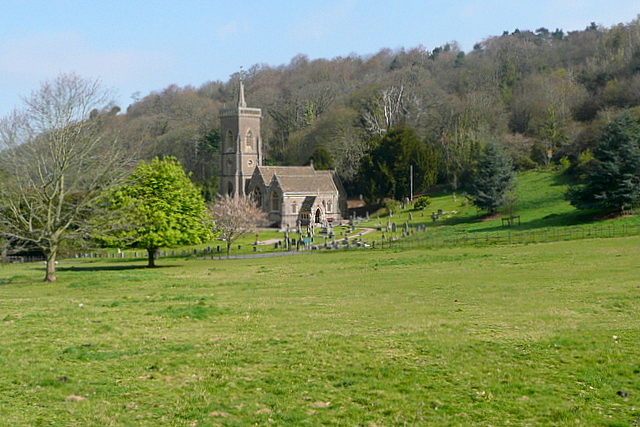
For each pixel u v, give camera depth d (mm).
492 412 16359
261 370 19938
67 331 25797
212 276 51219
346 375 19281
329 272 50406
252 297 35938
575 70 175875
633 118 86188
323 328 25609
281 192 134625
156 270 59281
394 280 42219
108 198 63938
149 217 65562
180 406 16984
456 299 32375
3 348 22828
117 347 22938
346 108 182375
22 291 45188
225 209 95812
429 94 175875
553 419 15914
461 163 142000
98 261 85875
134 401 17438
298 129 197875
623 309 27188
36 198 56250
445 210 122125
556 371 19266
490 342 22406
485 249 62406
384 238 91750
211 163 189875
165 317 28812
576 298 30547
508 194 105562
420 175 141125
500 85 187375
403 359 20734
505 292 33906
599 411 16297
